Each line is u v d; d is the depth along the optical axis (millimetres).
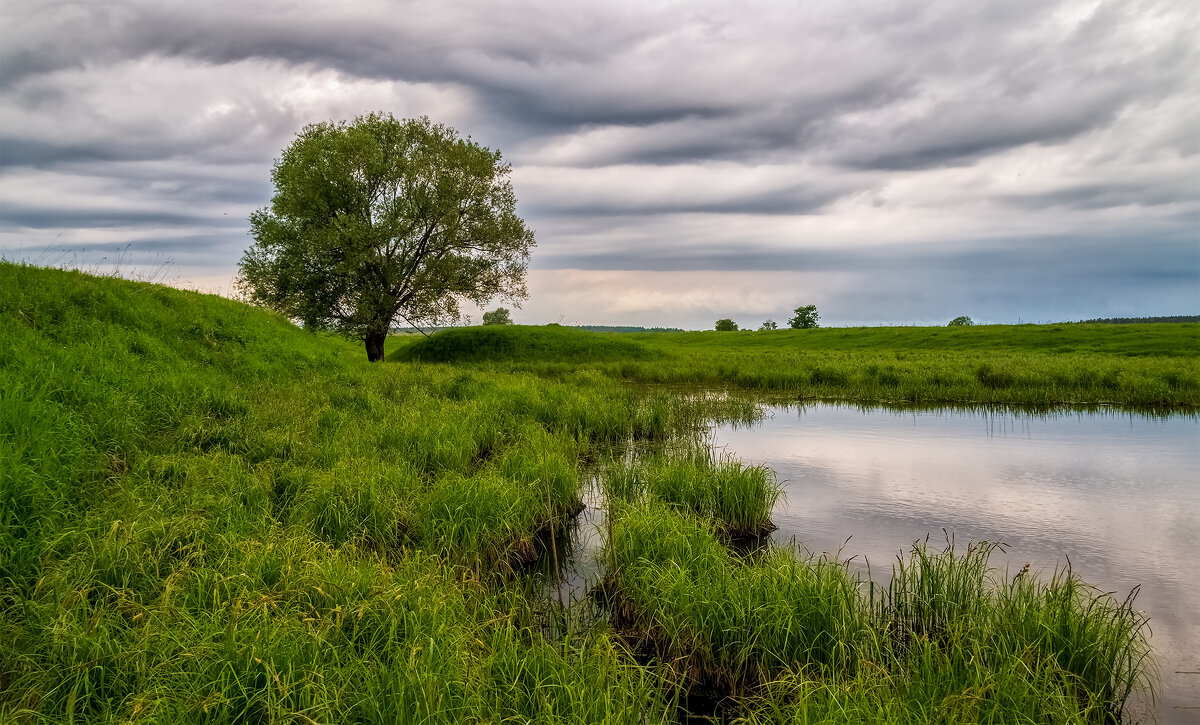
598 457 14109
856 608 6211
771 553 7883
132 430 9680
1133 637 5578
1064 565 8250
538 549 8961
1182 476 12797
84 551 6074
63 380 10188
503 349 46406
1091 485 12164
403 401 15766
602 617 6891
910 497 11359
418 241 35844
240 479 8641
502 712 4645
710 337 77500
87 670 4379
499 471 10625
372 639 5047
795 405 23891
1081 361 33906
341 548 6922
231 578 5684
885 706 4484
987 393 24312
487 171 36500
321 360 20203
